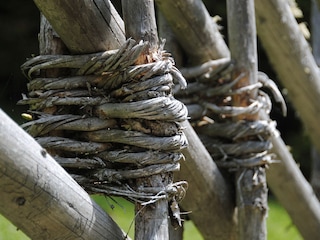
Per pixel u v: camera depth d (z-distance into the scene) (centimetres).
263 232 287
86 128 244
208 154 280
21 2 788
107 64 242
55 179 233
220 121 291
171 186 245
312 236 328
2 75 784
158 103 241
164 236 244
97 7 243
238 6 285
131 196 244
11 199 229
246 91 286
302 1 556
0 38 786
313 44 370
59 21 241
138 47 240
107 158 245
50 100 244
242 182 287
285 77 321
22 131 229
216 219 288
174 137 244
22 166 228
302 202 322
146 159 243
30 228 234
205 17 285
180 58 291
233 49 286
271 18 307
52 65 244
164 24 291
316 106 324
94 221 239
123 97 244
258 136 287
